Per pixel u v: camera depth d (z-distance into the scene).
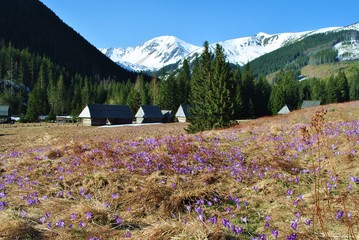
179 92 112.81
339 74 121.06
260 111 117.06
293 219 5.89
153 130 54.16
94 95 166.25
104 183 8.91
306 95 136.62
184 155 11.66
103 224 6.17
